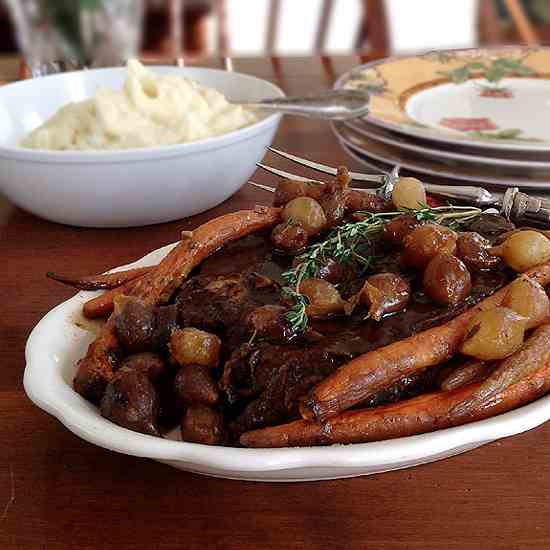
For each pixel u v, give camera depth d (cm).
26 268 77
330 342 51
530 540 48
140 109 83
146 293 59
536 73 112
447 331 51
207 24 222
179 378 52
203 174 81
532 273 54
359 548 48
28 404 59
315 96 94
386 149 93
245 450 46
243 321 54
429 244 55
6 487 52
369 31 184
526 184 82
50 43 113
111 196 80
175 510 50
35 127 95
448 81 110
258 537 48
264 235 62
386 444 46
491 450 55
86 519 50
